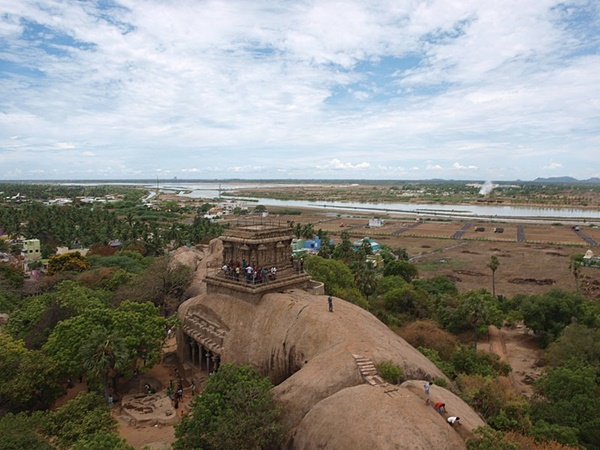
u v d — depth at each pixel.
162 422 40.81
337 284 70.06
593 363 49.16
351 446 26.22
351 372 33.66
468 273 124.75
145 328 47.91
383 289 88.50
